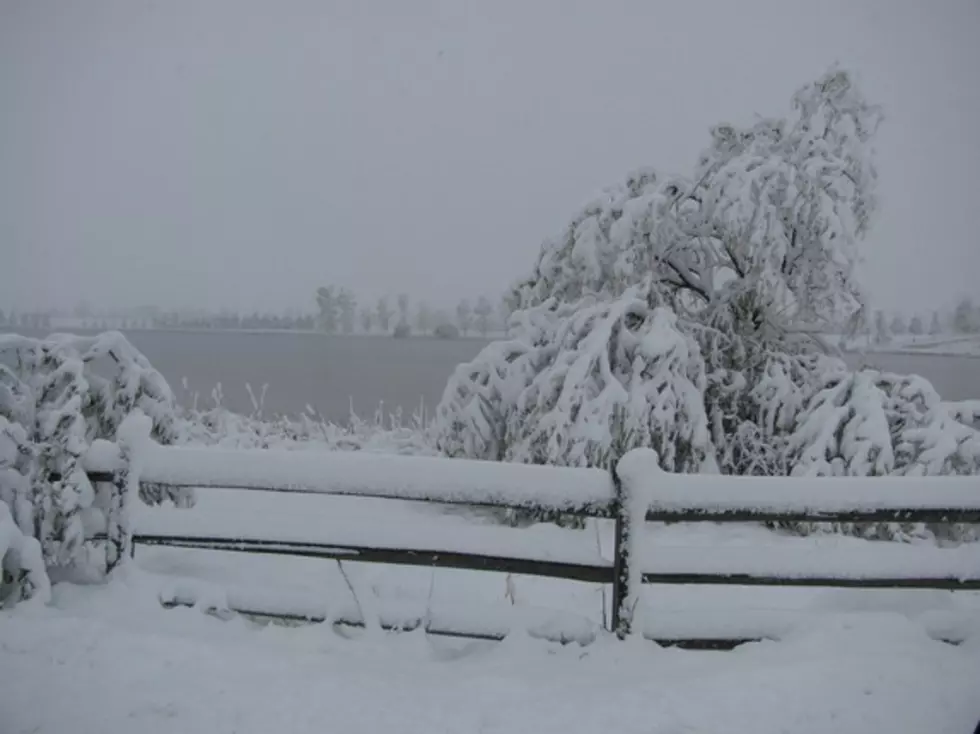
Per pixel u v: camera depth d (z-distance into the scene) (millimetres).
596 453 8180
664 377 8570
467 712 3541
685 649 4250
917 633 4230
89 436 6453
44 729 3348
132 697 3594
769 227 9484
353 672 3881
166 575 4789
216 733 3348
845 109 9789
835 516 4188
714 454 9047
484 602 4688
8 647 3977
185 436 7215
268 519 4523
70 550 4844
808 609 4727
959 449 7965
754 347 9977
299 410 18312
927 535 7816
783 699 3660
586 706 3600
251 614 4445
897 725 3479
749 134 10094
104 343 6406
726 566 4242
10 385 5652
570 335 8953
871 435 8047
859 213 9719
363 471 4359
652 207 9469
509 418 9258
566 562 4234
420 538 4336
